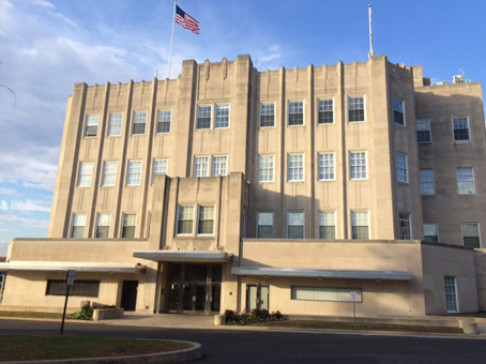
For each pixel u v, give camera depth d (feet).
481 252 97.66
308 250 89.66
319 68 114.21
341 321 80.74
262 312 82.58
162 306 95.45
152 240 96.94
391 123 106.11
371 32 115.85
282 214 106.52
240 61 116.78
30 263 99.45
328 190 105.70
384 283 84.28
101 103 126.00
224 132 113.70
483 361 42.47
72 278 56.03
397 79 111.34
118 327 70.90
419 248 85.25
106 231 116.06
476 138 120.06
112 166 120.78
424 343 56.44
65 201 118.93
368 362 41.14
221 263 95.71
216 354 44.91
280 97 113.80
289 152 110.42
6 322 74.54
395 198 101.65
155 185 99.86
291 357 43.39
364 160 105.40
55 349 38.42
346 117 108.99
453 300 89.92
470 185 117.91
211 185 98.22
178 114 117.50
